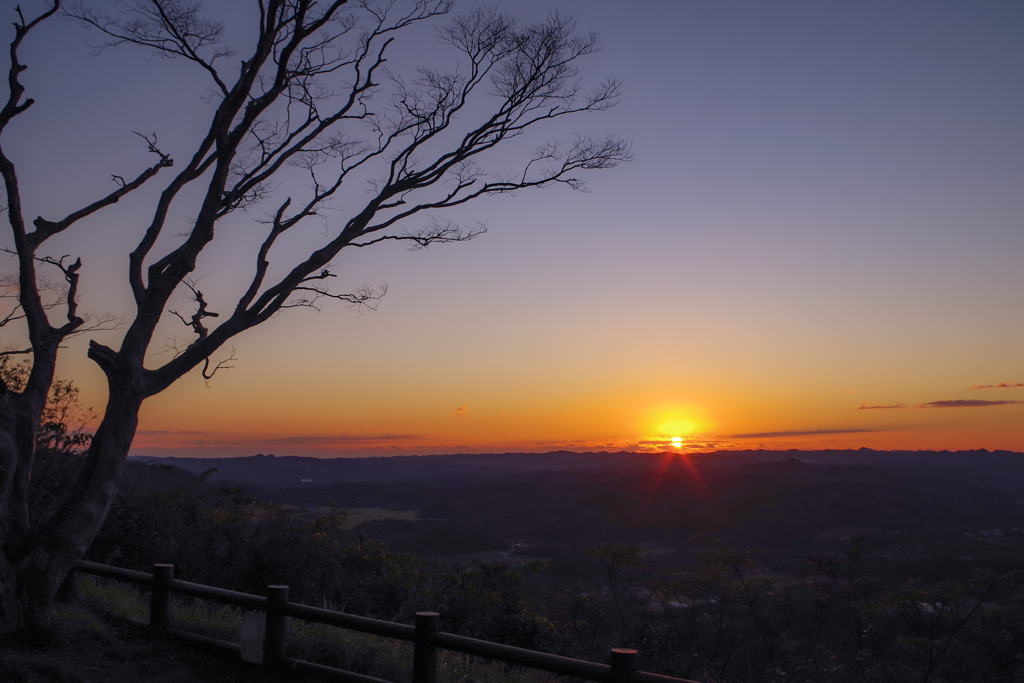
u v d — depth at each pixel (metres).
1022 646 8.59
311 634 7.46
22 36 6.84
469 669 6.66
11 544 5.91
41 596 5.94
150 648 6.35
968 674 8.52
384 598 11.39
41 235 6.80
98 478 6.38
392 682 6.05
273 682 5.59
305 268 7.61
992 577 10.86
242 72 7.07
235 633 7.29
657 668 9.08
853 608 11.03
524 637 10.11
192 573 10.66
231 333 7.25
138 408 6.78
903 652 9.23
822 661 9.28
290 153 8.60
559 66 9.36
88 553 10.40
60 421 10.31
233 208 8.52
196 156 7.62
